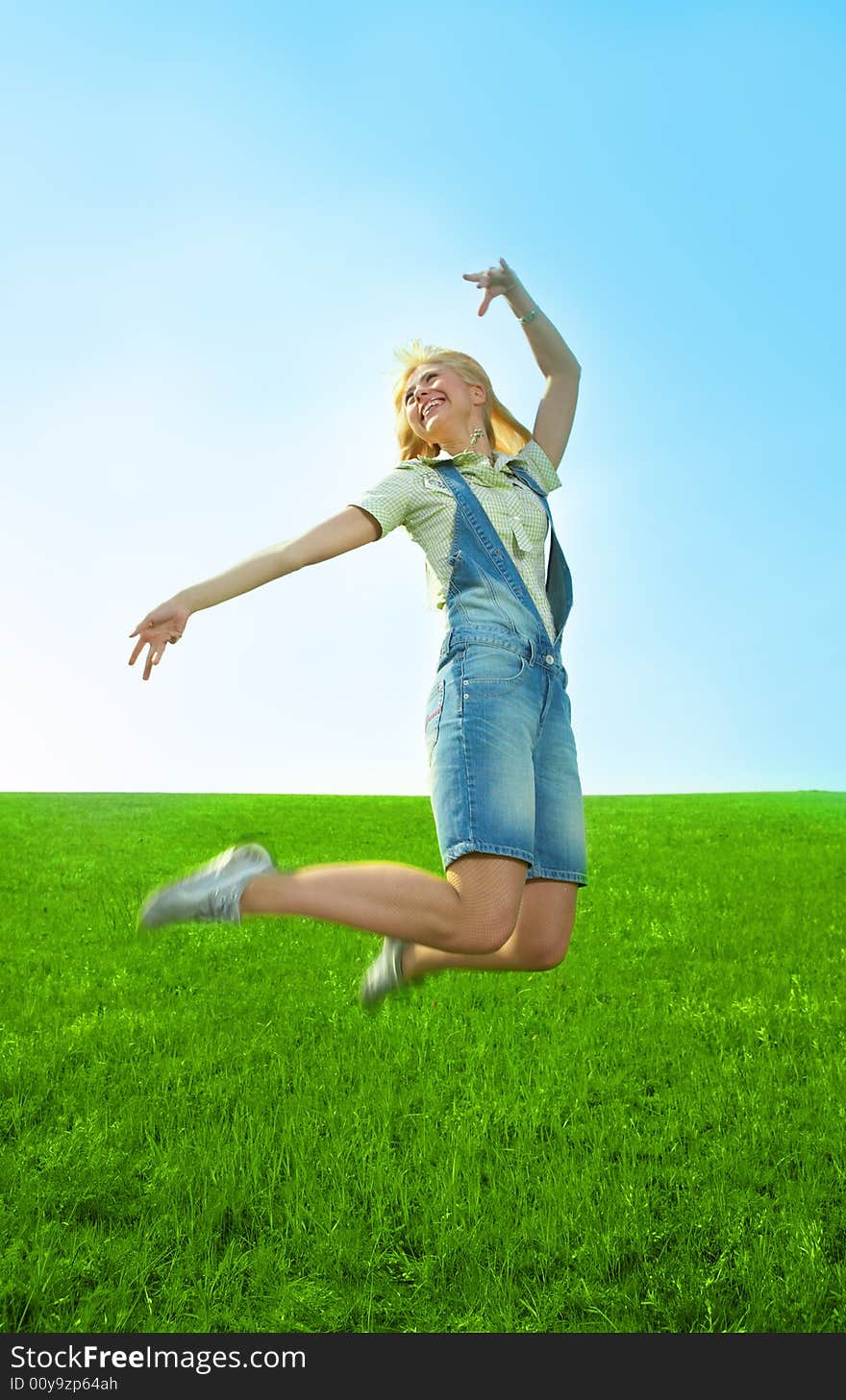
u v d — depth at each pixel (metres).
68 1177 3.76
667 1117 4.58
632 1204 3.55
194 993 7.37
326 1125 4.41
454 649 3.31
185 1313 3.00
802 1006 6.78
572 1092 4.94
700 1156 4.12
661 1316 3.00
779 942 9.36
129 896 12.02
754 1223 3.46
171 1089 4.99
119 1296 3.02
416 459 3.54
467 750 3.18
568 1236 3.40
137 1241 3.33
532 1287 3.14
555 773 3.45
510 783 3.15
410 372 3.90
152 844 18.77
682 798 37.09
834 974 7.93
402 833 21.45
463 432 3.75
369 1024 6.25
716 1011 6.81
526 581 3.46
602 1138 4.30
